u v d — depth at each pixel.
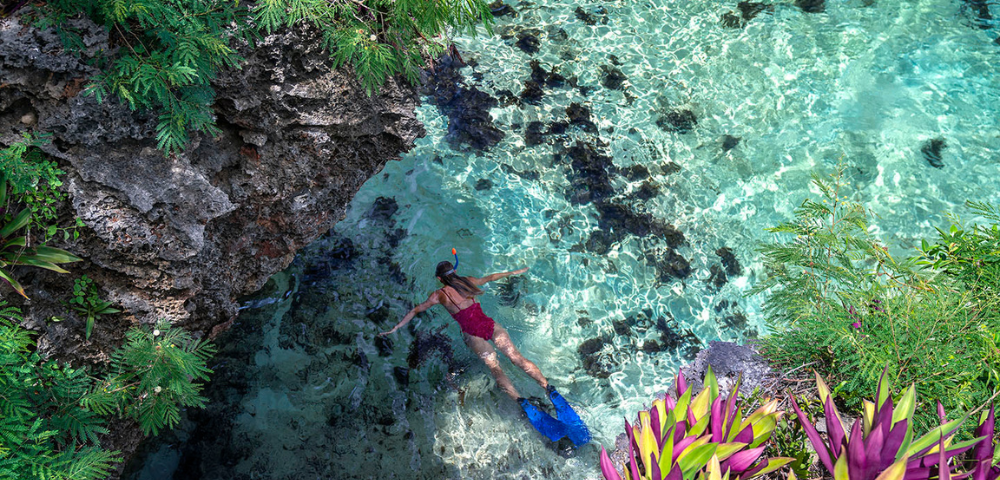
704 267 7.67
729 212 8.14
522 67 9.29
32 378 3.51
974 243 5.26
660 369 6.78
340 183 5.50
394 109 5.63
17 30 3.43
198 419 5.84
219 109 4.38
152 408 3.94
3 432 3.19
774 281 6.35
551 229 7.79
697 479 3.62
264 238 5.04
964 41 9.99
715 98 9.22
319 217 5.39
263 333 6.49
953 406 4.33
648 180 8.35
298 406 6.07
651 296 7.39
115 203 3.88
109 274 4.04
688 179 8.41
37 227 3.66
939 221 7.93
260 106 4.55
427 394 6.33
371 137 5.59
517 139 8.53
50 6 3.49
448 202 7.85
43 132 3.62
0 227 3.54
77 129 3.69
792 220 7.99
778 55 9.76
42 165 3.53
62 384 3.64
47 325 3.80
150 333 4.11
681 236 7.90
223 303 4.78
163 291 4.24
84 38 3.59
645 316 7.23
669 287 7.48
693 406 3.95
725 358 6.12
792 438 4.59
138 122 3.86
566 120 8.79
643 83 9.31
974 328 4.48
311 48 4.74
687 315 7.27
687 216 8.09
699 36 9.98
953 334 4.46
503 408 6.32
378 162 5.86
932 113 9.08
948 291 4.82
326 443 5.87
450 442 6.04
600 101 9.05
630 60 9.57
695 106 9.12
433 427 6.11
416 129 5.89
